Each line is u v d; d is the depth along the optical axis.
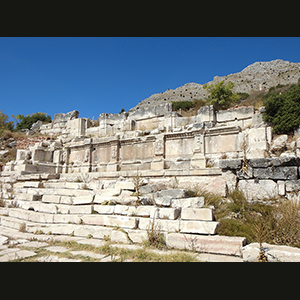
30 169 18.28
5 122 38.25
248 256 4.77
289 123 13.90
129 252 5.50
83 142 19.81
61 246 6.45
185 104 41.69
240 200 6.87
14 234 7.88
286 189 6.61
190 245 5.55
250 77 95.00
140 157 16.48
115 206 7.49
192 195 7.55
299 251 4.57
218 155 14.03
